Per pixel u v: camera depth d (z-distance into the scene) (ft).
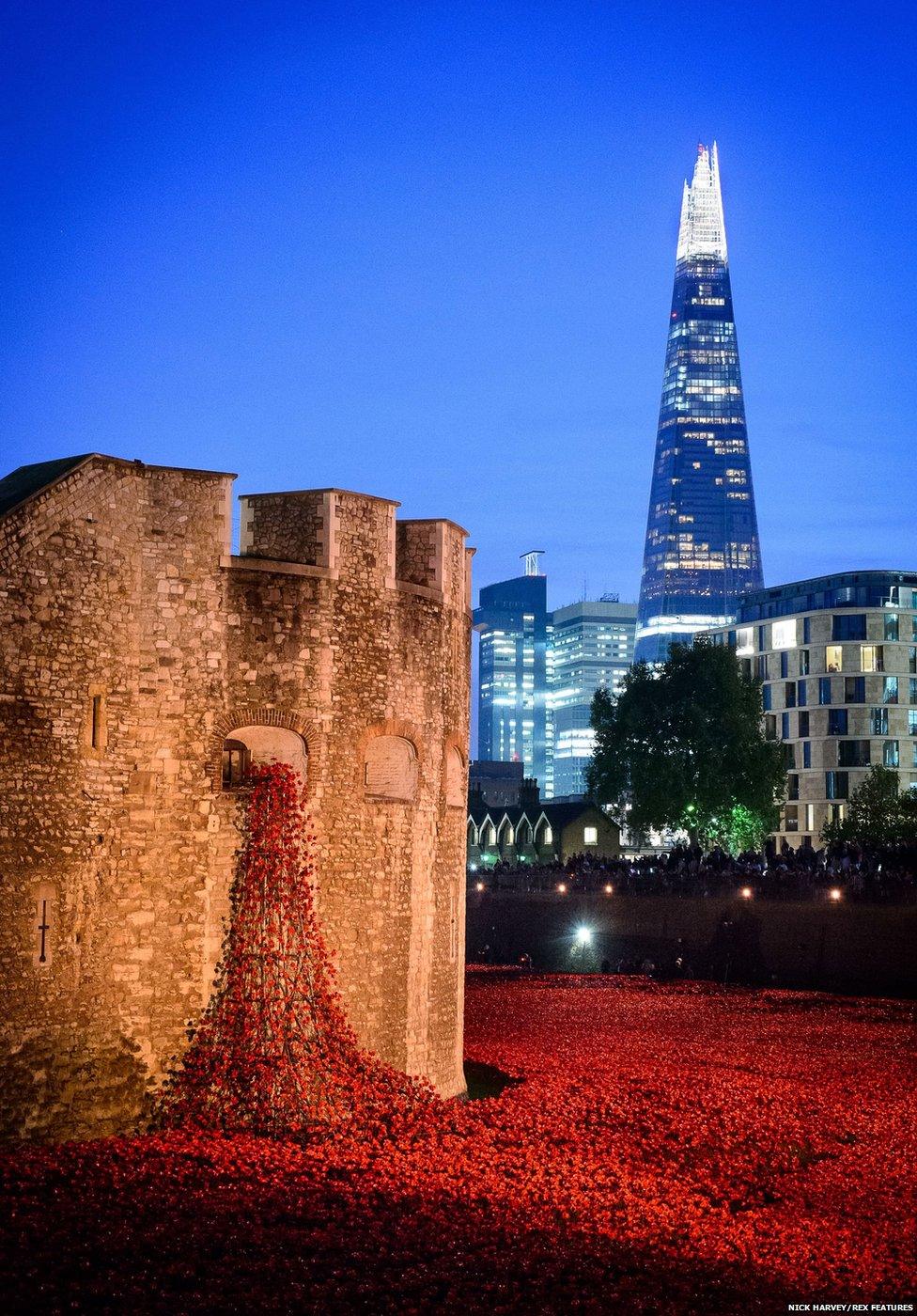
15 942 77.46
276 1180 75.31
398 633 99.25
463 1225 71.31
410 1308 60.13
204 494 88.58
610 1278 65.87
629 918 253.24
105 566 83.66
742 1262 70.69
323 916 92.63
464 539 111.86
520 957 272.92
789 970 217.15
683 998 190.90
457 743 108.37
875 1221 80.38
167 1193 71.82
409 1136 87.56
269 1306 58.90
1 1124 76.23
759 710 352.69
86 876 81.51
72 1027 80.23
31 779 78.84
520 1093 106.73
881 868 230.89
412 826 100.01
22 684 78.59
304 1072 88.63
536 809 481.46
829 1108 108.27
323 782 93.04
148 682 85.46
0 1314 56.29
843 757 449.89
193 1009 85.97
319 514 94.53
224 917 87.61
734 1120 102.01
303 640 92.38
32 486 83.10
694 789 336.49
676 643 353.92
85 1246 63.72
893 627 456.04
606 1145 91.61
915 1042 146.20
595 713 358.02
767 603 493.77
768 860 264.52
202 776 87.30
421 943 100.99
